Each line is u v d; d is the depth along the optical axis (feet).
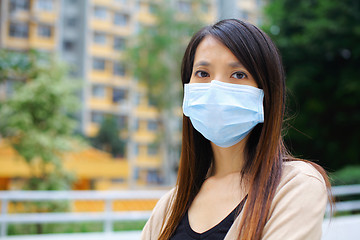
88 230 21.67
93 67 86.69
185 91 3.55
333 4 32.48
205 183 3.69
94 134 82.23
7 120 26.30
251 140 3.57
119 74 89.15
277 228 2.66
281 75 3.32
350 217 15.90
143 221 22.47
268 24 37.81
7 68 26.61
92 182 46.70
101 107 86.69
